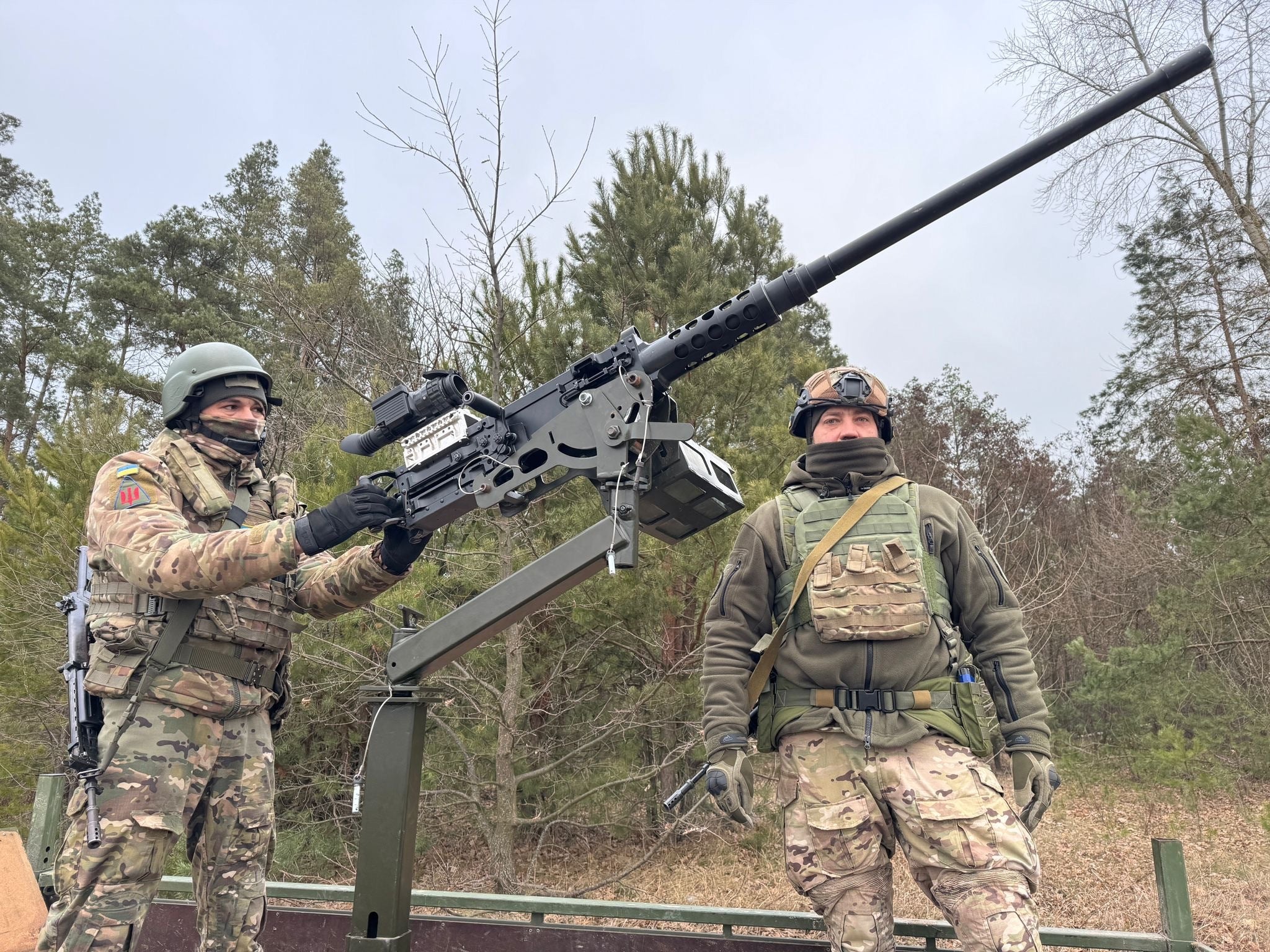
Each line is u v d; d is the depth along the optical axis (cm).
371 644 605
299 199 2584
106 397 926
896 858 705
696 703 631
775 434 645
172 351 2508
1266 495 699
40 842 314
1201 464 740
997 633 229
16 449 2452
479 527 660
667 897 645
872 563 219
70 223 2941
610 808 683
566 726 679
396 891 195
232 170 2917
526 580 199
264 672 239
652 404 204
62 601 229
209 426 245
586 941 262
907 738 211
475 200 602
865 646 217
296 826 680
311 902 343
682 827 674
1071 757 755
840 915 208
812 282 202
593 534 197
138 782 208
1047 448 1847
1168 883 229
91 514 225
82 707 212
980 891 194
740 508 240
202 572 205
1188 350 1423
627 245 843
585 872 711
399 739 204
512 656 614
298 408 1034
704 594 589
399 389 231
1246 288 1324
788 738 226
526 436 215
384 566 239
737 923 251
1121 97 194
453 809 682
